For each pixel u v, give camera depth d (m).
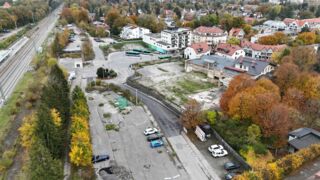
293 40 124.62
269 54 112.06
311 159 46.03
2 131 57.25
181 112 64.88
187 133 57.72
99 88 81.50
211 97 76.00
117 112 66.75
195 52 110.19
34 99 69.81
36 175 33.66
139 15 188.38
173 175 44.94
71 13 193.75
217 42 134.25
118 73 96.44
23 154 49.91
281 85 72.12
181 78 91.62
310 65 86.62
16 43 135.75
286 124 51.62
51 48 109.69
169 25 170.88
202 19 166.25
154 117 64.88
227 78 85.75
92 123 61.00
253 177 39.44
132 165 47.31
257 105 54.69
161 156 49.94
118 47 134.38
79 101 60.59
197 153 51.06
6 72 94.12
